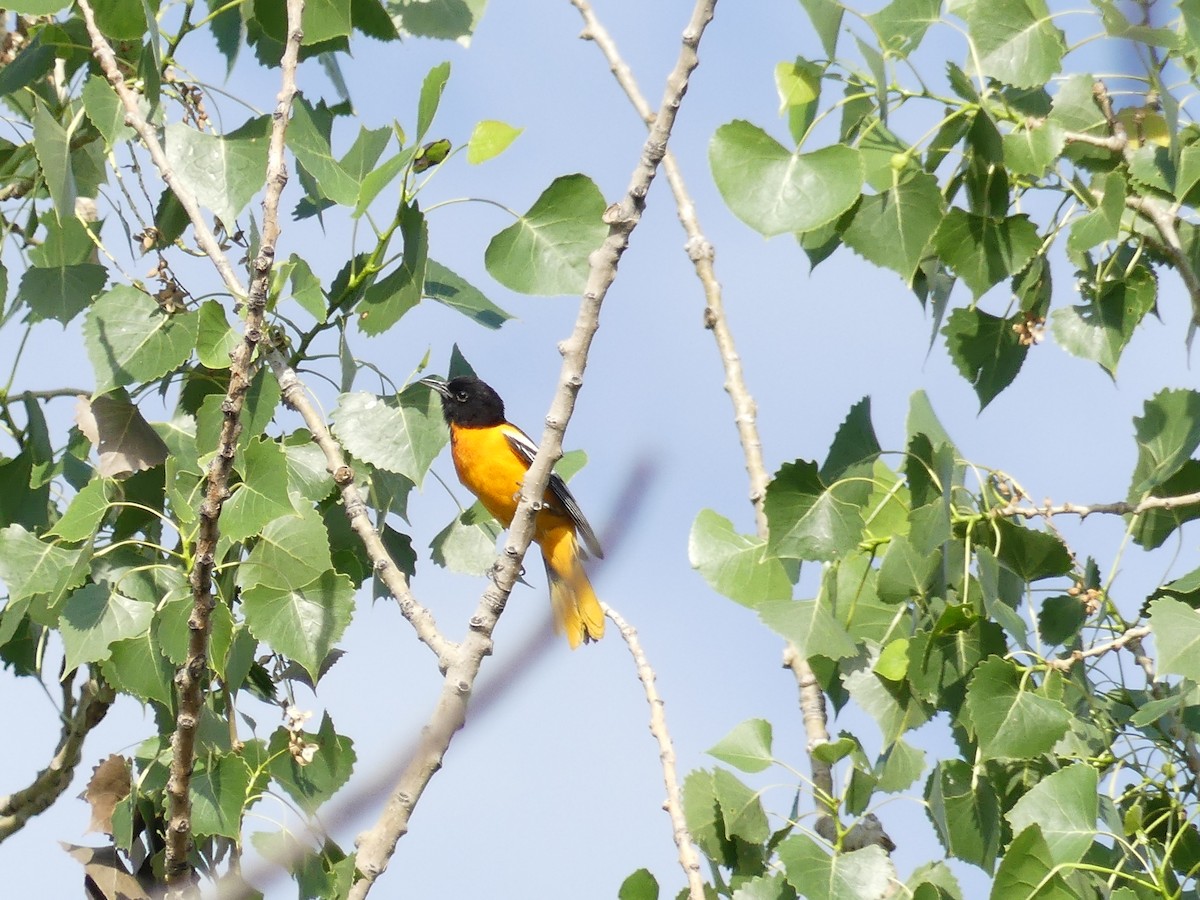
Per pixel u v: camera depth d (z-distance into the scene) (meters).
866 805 8.41
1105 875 7.92
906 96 8.90
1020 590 8.89
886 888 7.74
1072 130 9.14
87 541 8.64
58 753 9.99
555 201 8.98
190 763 7.96
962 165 9.22
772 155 8.45
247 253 8.96
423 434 9.13
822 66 8.73
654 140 7.64
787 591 9.01
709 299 9.89
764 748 8.73
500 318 9.86
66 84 10.28
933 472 8.59
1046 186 9.27
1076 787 7.68
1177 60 9.39
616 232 7.91
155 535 9.48
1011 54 8.91
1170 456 9.05
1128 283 9.34
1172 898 7.34
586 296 7.92
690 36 7.49
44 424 9.90
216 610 8.33
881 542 9.01
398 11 10.30
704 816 8.66
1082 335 9.38
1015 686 8.08
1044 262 9.40
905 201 8.82
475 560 10.01
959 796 8.24
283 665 9.16
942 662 8.49
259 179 9.10
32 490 9.84
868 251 8.86
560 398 7.98
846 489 8.52
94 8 9.04
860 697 8.81
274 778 8.48
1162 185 8.76
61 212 8.84
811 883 7.72
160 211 9.84
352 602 8.43
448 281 9.91
